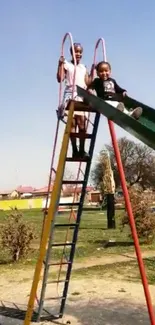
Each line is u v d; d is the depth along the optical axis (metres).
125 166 74.31
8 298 9.14
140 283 10.09
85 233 22.28
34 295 6.73
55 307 8.23
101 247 16.45
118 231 22.45
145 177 74.88
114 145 5.26
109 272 11.44
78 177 7.24
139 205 17.12
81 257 14.11
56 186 6.61
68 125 6.36
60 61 6.88
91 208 53.91
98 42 6.61
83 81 6.86
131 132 4.72
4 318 7.76
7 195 103.81
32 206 68.94
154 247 16.02
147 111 5.57
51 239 7.12
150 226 16.95
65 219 29.14
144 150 75.00
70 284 10.12
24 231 13.35
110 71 6.18
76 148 6.86
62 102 6.88
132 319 7.52
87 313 7.89
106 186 25.30
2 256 14.01
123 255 14.32
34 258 13.68
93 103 5.79
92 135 6.78
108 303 8.49
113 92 6.05
